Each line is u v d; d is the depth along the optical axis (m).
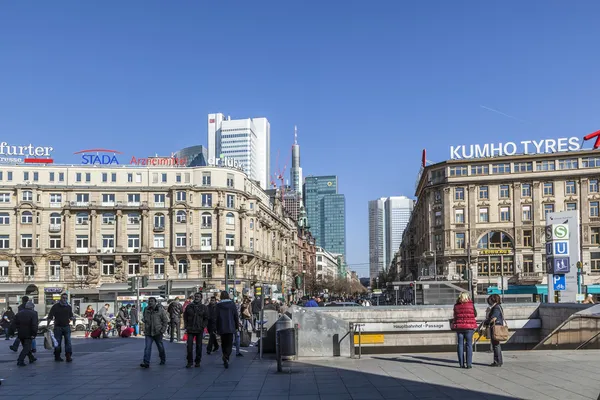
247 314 26.00
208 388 13.34
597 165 83.44
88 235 87.44
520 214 85.50
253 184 102.94
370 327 20.28
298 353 18.19
